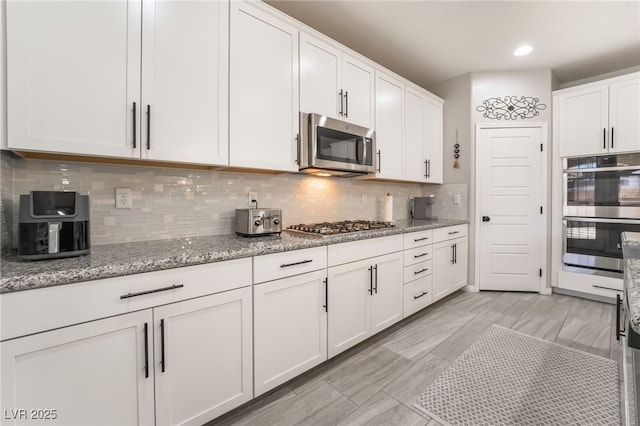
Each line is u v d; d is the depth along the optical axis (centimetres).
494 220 339
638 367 85
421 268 267
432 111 339
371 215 318
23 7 112
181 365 126
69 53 121
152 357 118
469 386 169
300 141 203
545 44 278
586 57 303
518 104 333
